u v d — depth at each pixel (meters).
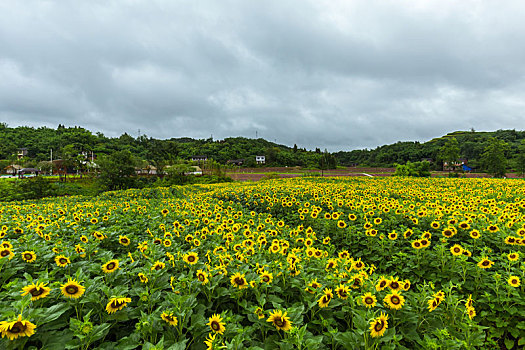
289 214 10.39
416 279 5.00
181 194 24.39
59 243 4.90
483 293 4.29
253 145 170.75
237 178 72.44
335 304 3.11
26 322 2.12
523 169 70.12
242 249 4.89
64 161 65.88
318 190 14.81
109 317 2.71
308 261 4.45
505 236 5.36
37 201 21.58
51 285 2.98
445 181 24.44
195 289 3.32
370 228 6.49
